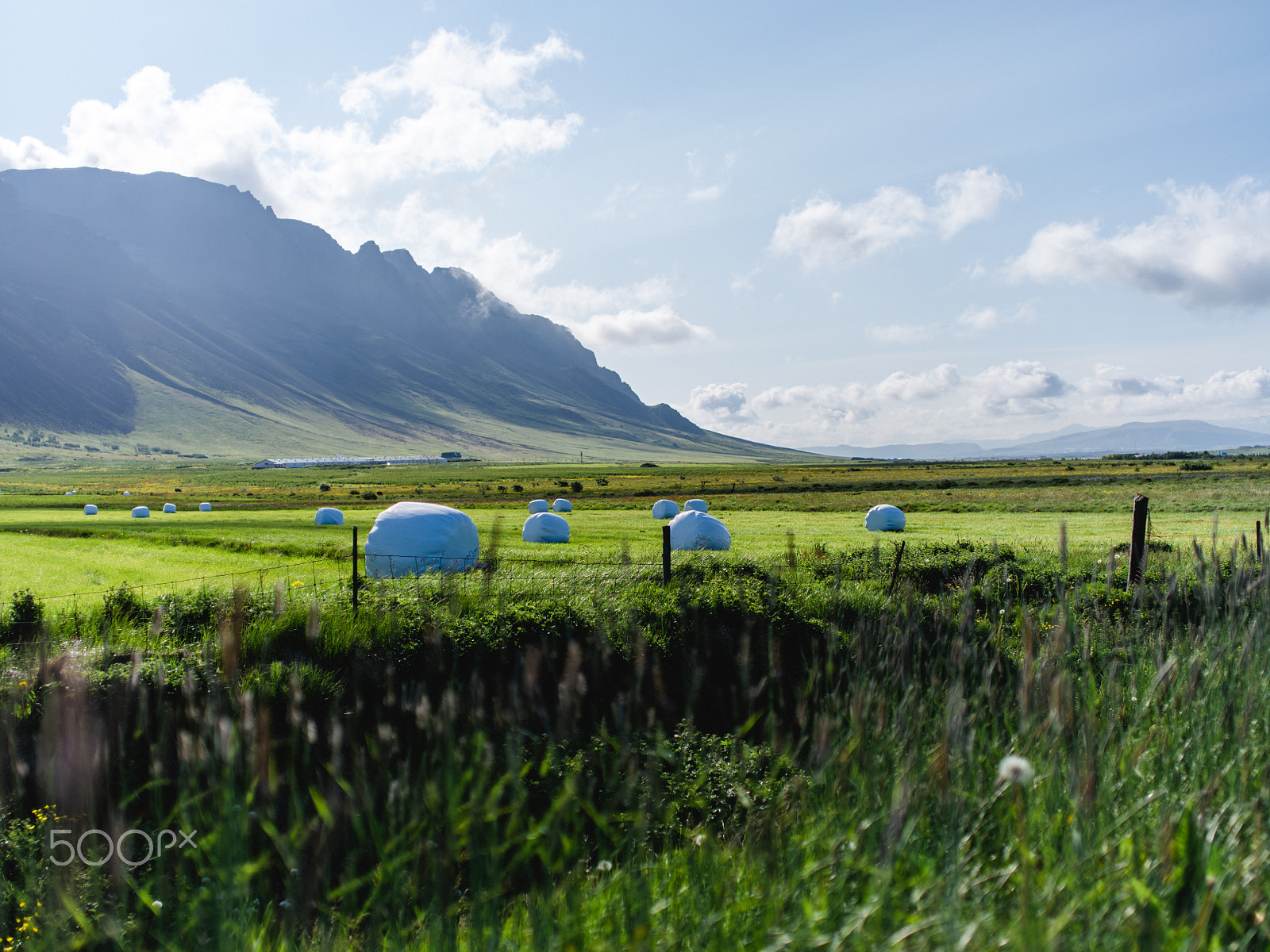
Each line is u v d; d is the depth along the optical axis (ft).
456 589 35.40
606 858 13.64
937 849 10.08
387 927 11.18
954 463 589.32
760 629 30.71
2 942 12.34
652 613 32.14
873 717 13.44
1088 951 8.01
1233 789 10.96
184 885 12.76
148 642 26.84
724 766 17.92
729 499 238.07
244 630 27.22
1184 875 9.12
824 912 8.63
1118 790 11.48
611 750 18.84
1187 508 157.17
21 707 20.31
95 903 13.10
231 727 12.80
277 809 15.79
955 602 28.48
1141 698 14.64
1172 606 22.52
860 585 38.01
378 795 14.25
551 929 10.44
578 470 626.23
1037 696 13.44
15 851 14.64
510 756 13.58
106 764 16.46
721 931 9.57
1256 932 8.47
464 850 12.80
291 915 12.00
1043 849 9.83
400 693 24.86
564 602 32.83
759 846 10.82
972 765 11.80
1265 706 12.77
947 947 7.82
